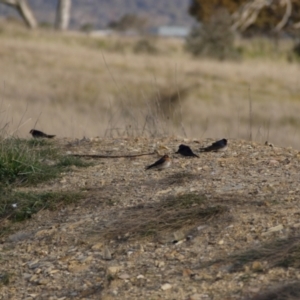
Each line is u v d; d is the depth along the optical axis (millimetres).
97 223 16703
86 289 14234
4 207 18000
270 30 111375
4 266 15602
